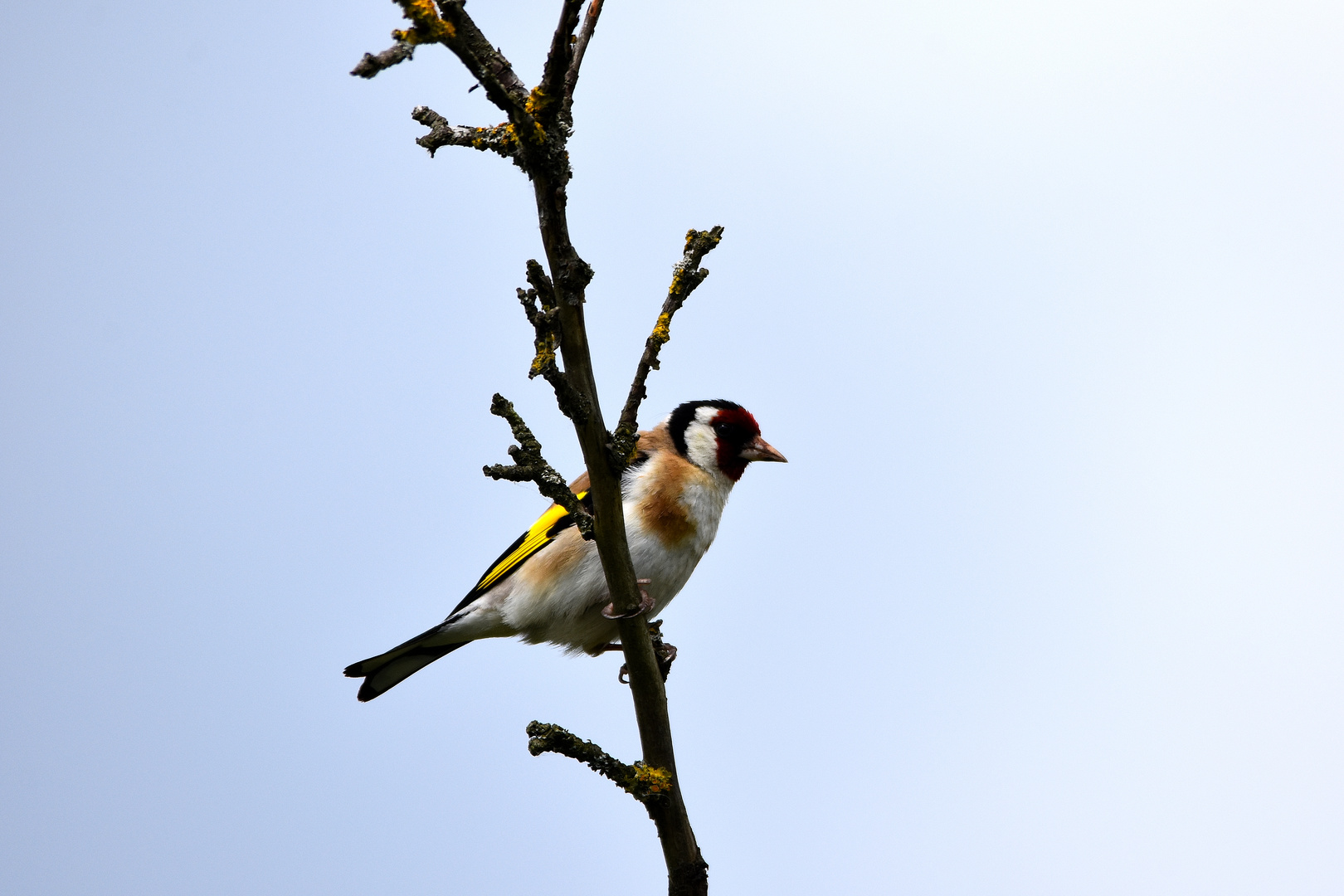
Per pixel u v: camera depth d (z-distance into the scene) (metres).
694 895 6.77
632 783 6.77
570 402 6.20
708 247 6.50
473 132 5.85
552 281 6.13
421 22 5.31
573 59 5.97
